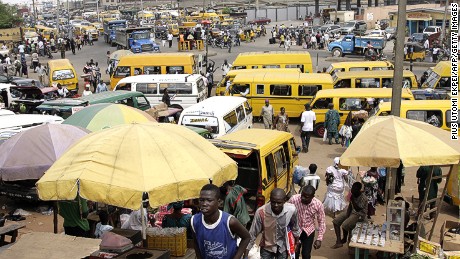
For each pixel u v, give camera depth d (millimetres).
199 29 59438
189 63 29875
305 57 30062
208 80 30953
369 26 74625
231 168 7633
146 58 30031
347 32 59875
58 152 10930
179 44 54219
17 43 66250
